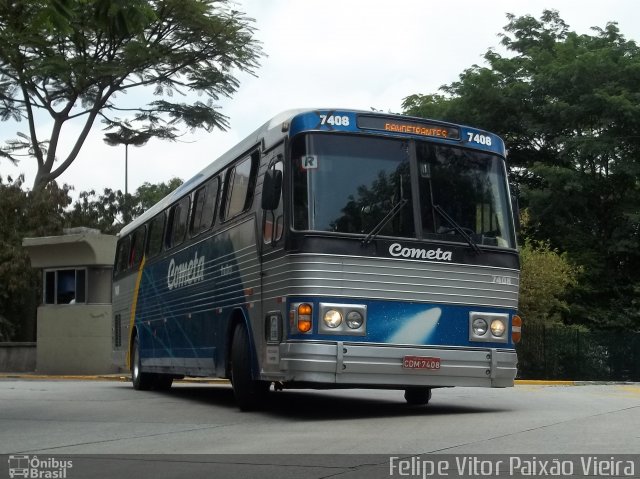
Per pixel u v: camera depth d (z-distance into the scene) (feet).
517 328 38.34
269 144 38.99
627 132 105.81
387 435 30.32
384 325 35.29
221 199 45.78
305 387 39.06
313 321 34.50
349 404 44.91
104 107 123.54
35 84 116.57
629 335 93.66
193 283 49.96
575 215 111.75
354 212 35.78
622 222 108.68
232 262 42.86
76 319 97.86
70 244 97.40
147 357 60.54
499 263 37.91
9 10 41.65
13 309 120.47
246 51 120.06
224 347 43.65
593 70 107.86
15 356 105.40
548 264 92.17
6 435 34.27
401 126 37.50
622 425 32.19
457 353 36.37
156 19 36.65
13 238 119.96
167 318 55.77
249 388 40.88
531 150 116.88
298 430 32.91
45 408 45.98
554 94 111.34
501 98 111.65
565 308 98.12
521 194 106.73
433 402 45.03
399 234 36.19
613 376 92.53
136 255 65.92
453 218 37.40
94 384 74.28
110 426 36.76
